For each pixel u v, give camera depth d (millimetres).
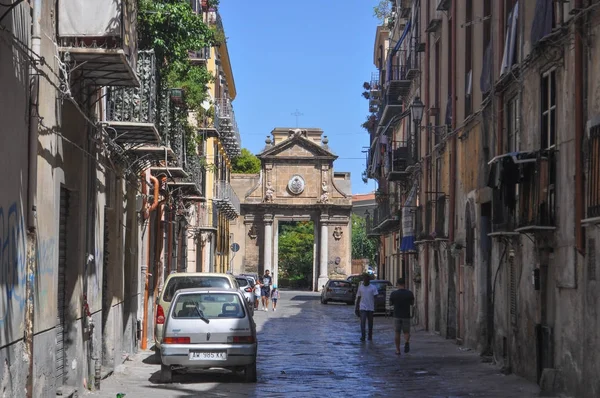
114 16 11844
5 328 8633
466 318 22672
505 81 17266
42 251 10500
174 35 19828
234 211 60906
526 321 15492
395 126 46531
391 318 38688
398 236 44562
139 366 18172
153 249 25422
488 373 16859
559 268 13500
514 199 16109
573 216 12781
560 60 13547
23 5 9352
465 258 22672
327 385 15266
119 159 17281
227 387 14852
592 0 12156
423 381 15828
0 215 8430
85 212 13453
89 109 13688
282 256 97125
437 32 28281
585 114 12359
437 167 27453
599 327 11641
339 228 82188
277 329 30438
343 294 54000
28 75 9539
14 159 9008
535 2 15219
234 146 56844
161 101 19125
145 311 22422
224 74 56812
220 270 57750
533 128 15188
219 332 15172
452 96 24172
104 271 16703
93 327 14125
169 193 26766
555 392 13414
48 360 10914
